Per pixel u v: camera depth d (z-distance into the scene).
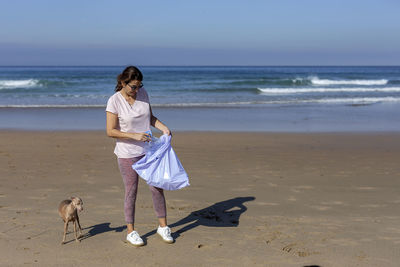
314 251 3.85
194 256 3.74
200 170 7.24
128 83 3.72
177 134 11.58
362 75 60.78
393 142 10.58
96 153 8.66
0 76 50.25
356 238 4.18
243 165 7.68
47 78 43.84
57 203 5.24
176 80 42.72
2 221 4.54
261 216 4.89
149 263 3.59
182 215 4.94
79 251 3.81
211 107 19.77
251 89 30.91
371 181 6.60
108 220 4.68
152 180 3.91
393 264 3.58
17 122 13.98
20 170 7.03
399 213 5.02
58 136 10.99
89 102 22.03
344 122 14.77
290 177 6.82
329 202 5.46
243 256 3.74
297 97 26.17
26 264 3.50
